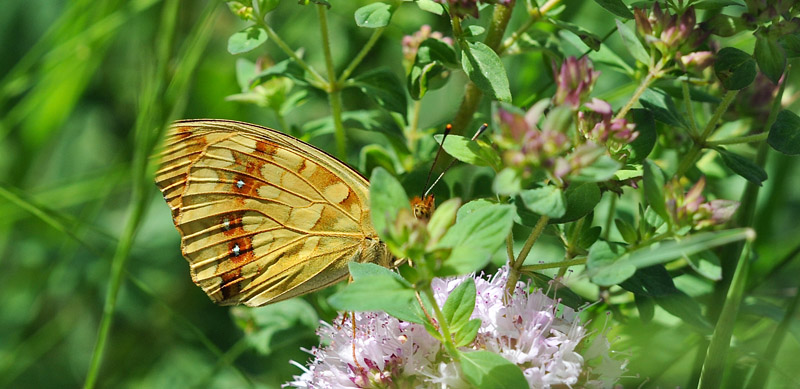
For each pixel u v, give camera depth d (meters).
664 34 0.25
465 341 0.25
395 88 0.29
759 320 0.28
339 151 0.29
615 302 0.28
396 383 0.26
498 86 0.26
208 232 0.28
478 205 0.26
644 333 0.28
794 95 0.29
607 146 0.25
